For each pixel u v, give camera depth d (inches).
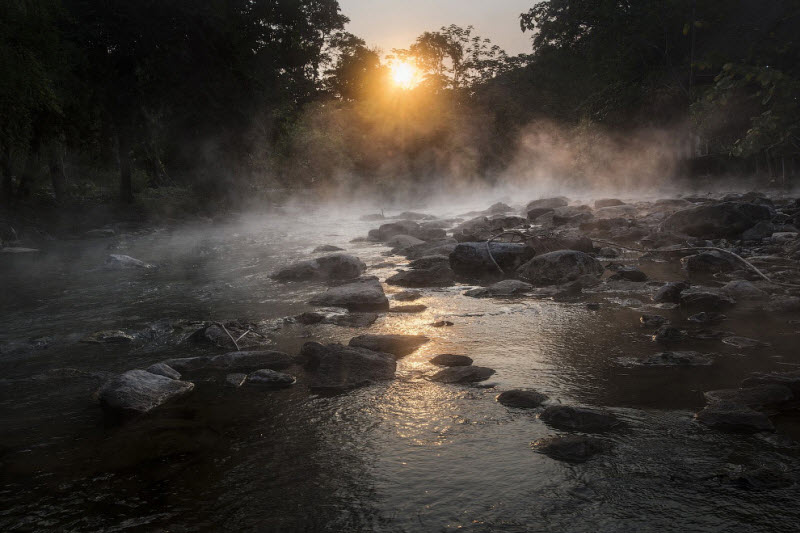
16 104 634.2
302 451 122.0
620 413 133.9
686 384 149.9
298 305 272.1
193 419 141.1
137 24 872.9
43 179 1066.7
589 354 178.7
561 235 398.3
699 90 909.2
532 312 237.0
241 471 114.4
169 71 911.7
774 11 864.3
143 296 314.3
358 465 114.7
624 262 350.6
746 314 217.9
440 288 303.0
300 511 99.4
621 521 92.0
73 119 836.0
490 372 165.5
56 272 424.5
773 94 533.0
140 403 149.4
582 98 1560.0
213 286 335.3
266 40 1062.4
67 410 151.9
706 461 109.5
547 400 143.6
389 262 396.8
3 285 369.4
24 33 647.8
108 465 119.2
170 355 199.2
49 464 120.8
